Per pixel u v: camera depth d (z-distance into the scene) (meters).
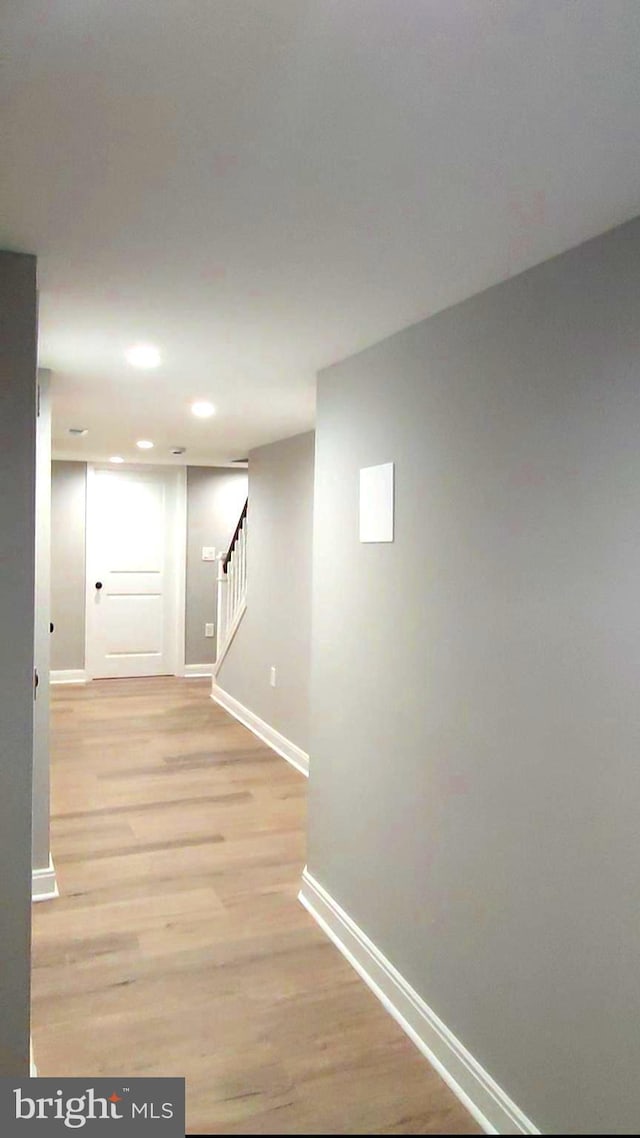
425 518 2.31
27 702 1.82
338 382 2.88
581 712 1.69
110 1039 2.25
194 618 7.79
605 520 1.63
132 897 3.11
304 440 4.88
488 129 1.23
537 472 1.83
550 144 1.28
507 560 1.94
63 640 7.32
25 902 1.83
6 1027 1.82
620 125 1.22
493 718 1.99
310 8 0.94
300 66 1.06
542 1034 1.80
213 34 0.99
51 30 0.98
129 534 7.59
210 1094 2.04
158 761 4.90
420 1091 2.09
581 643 1.69
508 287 1.95
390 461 2.51
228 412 4.01
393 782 2.48
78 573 7.34
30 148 1.30
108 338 2.53
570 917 1.72
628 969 1.57
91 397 3.59
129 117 1.20
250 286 2.02
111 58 1.04
